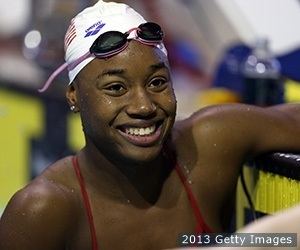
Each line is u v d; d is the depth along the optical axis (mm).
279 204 8164
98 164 7660
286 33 16688
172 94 7426
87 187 7750
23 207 7488
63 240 7586
